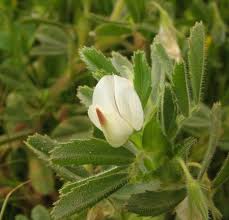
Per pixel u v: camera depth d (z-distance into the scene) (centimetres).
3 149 24
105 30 24
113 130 13
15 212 22
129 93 13
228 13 30
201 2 27
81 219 17
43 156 16
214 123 15
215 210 15
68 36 27
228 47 28
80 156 14
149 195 14
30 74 27
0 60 29
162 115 14
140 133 14
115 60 16
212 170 24
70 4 29
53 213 14
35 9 30
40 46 27
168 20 21
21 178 24
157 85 15
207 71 27
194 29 15
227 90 25
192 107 15
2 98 26
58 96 26
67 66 27
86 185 14
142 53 14
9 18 28
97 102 13
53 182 22
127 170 14
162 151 14
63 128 23
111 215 17
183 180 15
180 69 14
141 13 25
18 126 25
